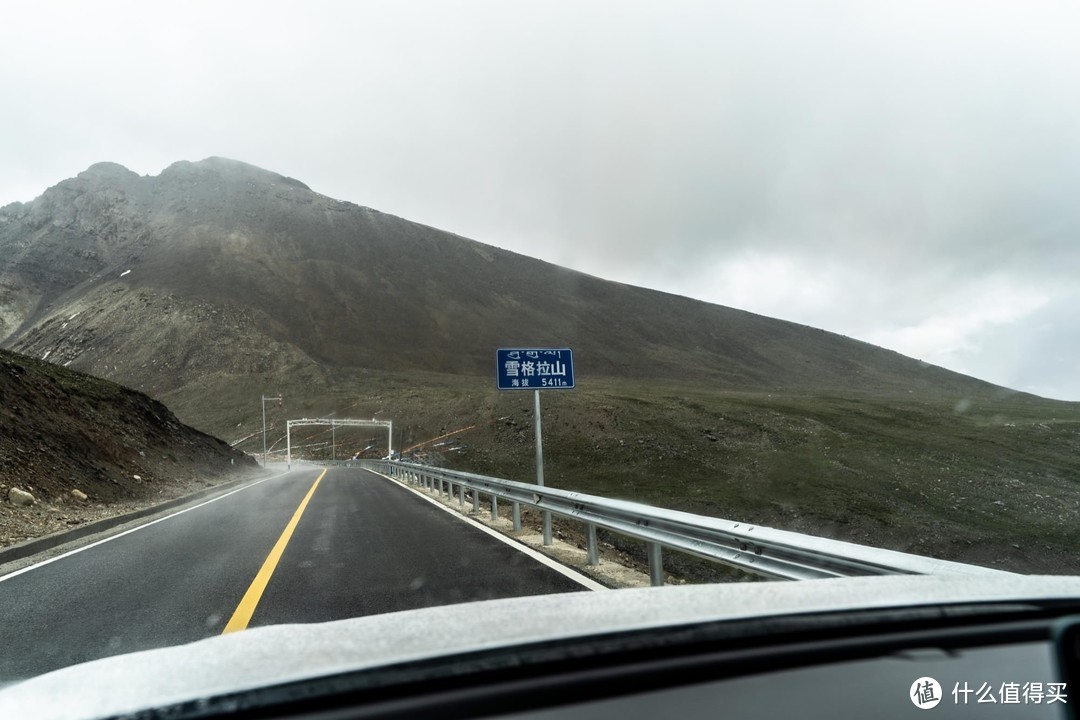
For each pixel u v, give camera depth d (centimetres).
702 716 107
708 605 156
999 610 152
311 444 11925
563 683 112
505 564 760
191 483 2681
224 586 667
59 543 1005
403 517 1338
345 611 555
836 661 128
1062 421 10925
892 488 6238
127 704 107
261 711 104
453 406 11675
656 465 7700
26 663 430
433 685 109
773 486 6450
